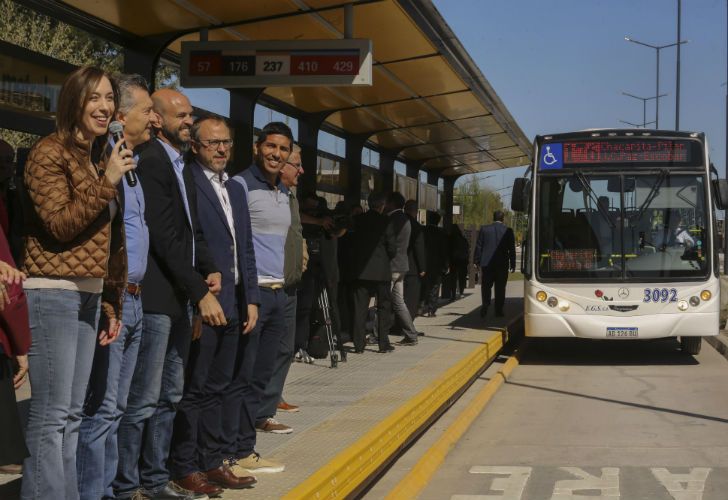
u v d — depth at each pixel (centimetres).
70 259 397
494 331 1546
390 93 1561
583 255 1362
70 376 404
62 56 972
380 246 1237
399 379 995
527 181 1396
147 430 516
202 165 550
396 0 1048
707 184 1359
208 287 508
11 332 357
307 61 1076
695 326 1340
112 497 483
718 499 650
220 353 552
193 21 1079
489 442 852
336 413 793
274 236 635
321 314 1152
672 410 1006
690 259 1350
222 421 570
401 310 1341
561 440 856
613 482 698
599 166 1377
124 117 467
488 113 1775
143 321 485
